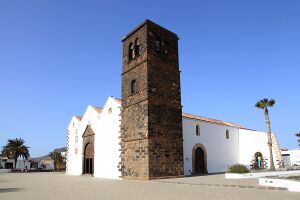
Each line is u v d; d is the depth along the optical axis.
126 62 31.20
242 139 42.31
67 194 16.12
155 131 26.92
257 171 28.73
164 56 29.78
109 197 14.50
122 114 30.70
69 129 43.31
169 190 17.19
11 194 16.53
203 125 36.84
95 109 37.53
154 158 26.23
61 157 74.88
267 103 36.69
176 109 29.48
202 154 35.88
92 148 36.81
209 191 16.27
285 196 13.64
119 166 30.02
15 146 70.69
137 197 14.27
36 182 25.98
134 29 30.36
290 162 63.88
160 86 28.53
